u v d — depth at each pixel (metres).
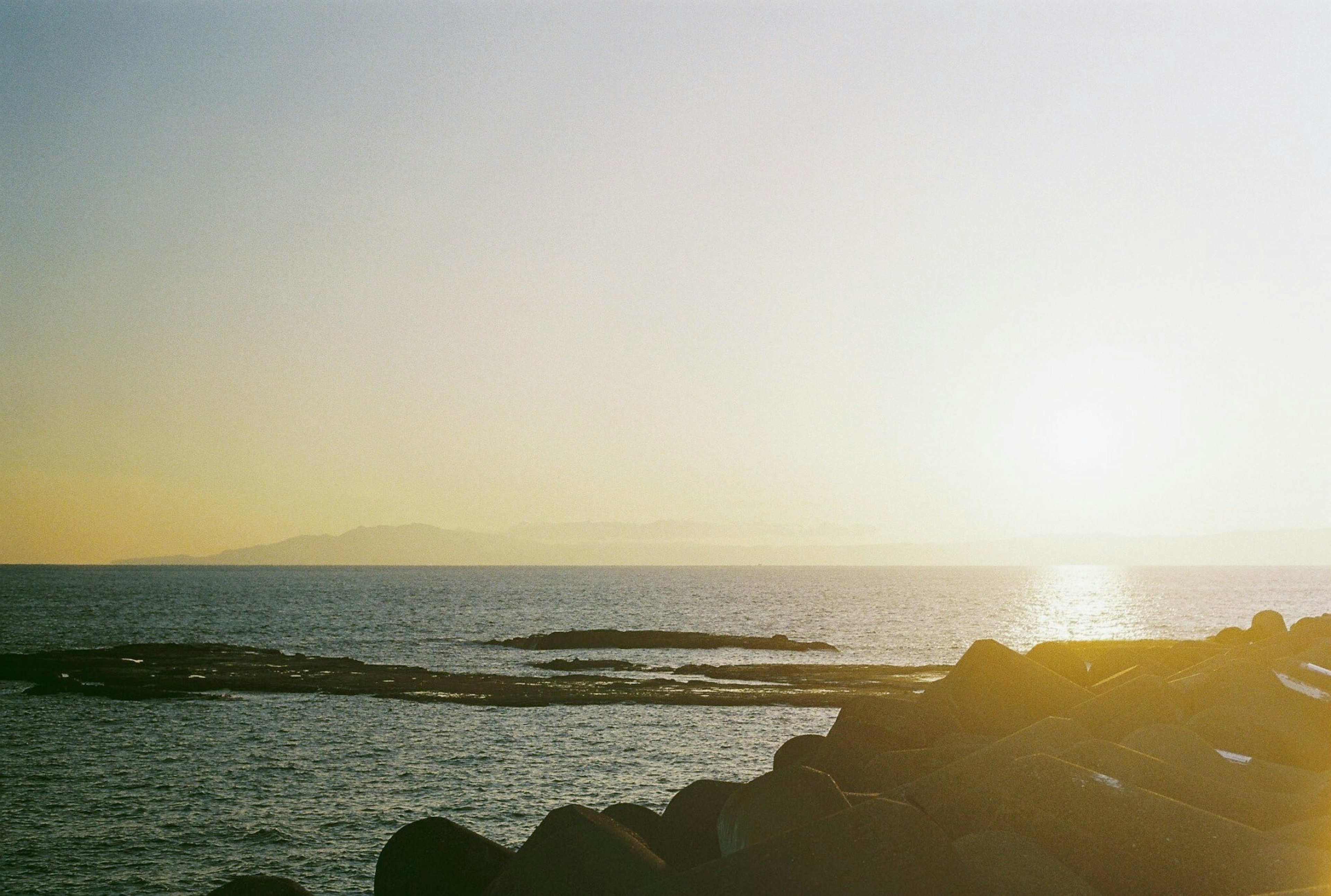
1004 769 9.34
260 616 117.19
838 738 12.84
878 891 6.97
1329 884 6.95
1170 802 8.27
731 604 155.12
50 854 22.86
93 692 47.97
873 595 189.62
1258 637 22.55
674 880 7.58
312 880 21.22
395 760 33.31
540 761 33.12
